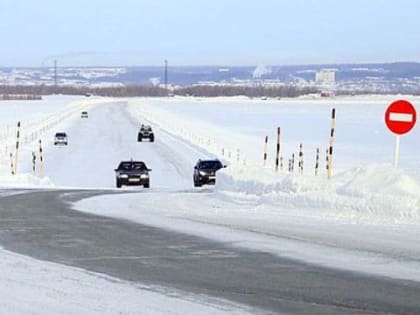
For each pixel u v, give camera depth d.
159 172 117.88
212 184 98.25
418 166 102.06
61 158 135.38
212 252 28.70
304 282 22.73
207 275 23.92
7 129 181.62
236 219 39.84
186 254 28.25
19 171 108.12
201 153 143.62
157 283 22.58
